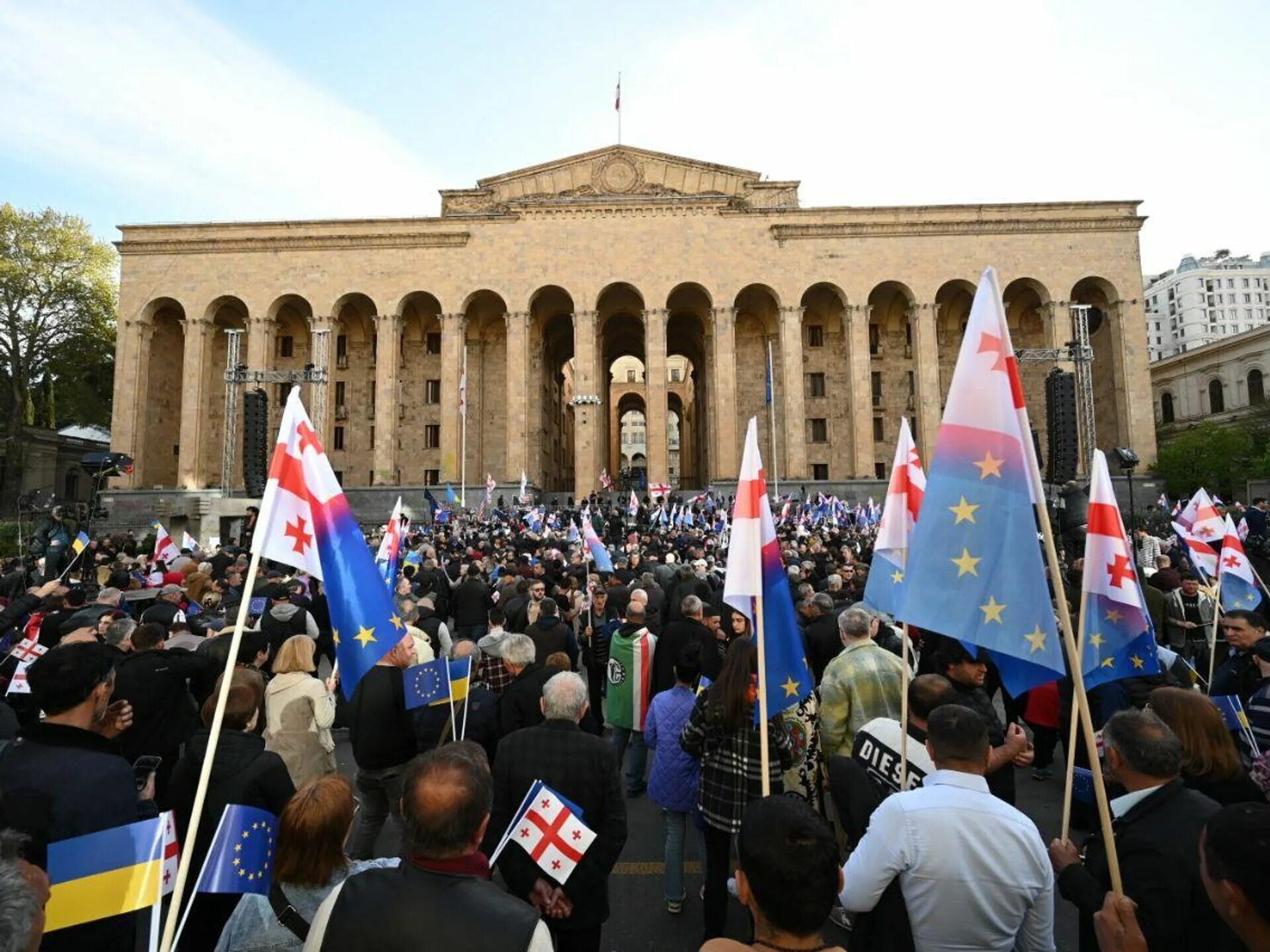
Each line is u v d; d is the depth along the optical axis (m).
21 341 58.97
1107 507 5.84
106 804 3.89
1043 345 53.09
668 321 62.66
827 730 6.05
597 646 11.04
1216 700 6.36
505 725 6.91
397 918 2.69
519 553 20.56
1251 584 9.58
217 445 54.97
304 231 53.06
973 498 4.43
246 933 3.58
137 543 31.75
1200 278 131.62
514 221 53.12
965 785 3.65
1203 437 52.53
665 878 6.39
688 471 87.69
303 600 11.26
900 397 56.09
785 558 17.14
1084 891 3.54
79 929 3.29
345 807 3.71
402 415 56.56
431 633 9.95
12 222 55.78
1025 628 4.21
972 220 51.69
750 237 52.66
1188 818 3.42
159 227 52.69
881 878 3.50
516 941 2.64
